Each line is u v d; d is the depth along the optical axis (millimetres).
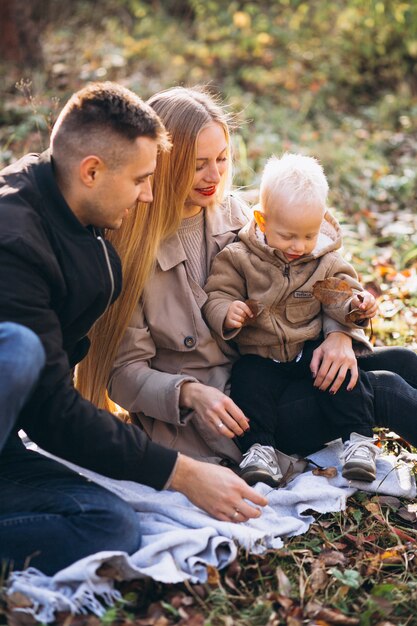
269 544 2805
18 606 2400
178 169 2984
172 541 2605
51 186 2555
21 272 2447
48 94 7414
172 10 10344
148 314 3111
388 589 2656
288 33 9703
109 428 2594
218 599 2527
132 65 8617
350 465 3008
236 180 6129
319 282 3098
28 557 2482
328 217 3223
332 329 3148
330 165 6688
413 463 3312
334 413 3100
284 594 2584
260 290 3123
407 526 3049
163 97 3051
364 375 3139
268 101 8289
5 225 2453
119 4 10117
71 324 2703
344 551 2902
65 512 2533
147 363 3156
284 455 3186
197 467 2721
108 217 2652
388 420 3133
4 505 2570
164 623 2428
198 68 8844
